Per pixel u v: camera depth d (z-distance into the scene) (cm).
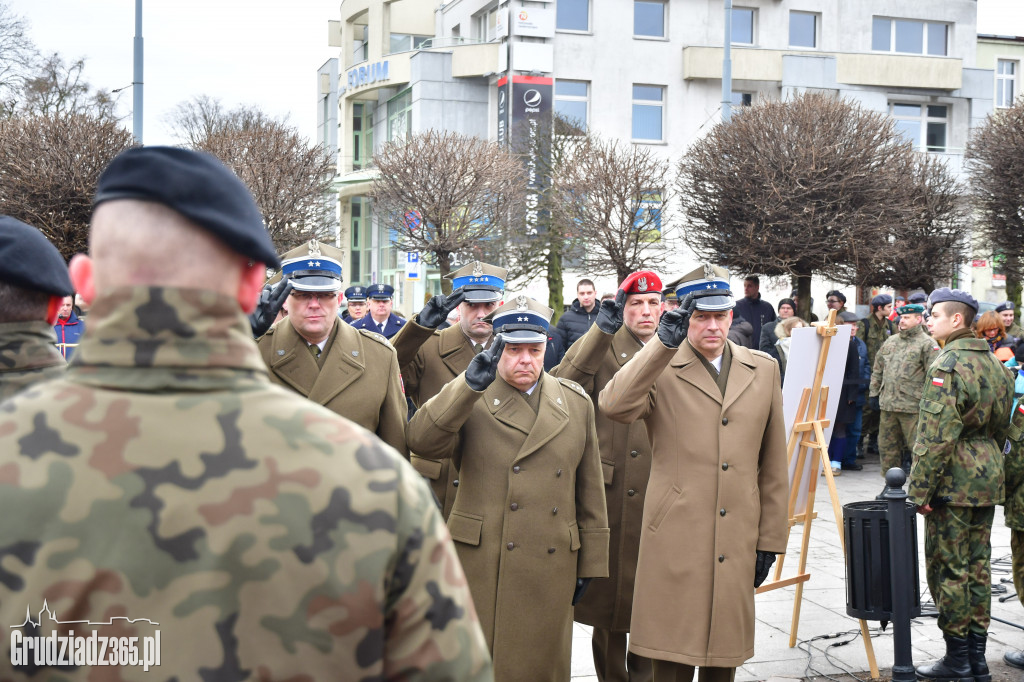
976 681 470
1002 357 756
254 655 116
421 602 124
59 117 1659
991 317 550
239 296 130
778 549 416
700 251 1803
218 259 125
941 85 3019
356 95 3503
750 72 2917
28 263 217
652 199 1933
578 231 1912
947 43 3153
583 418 409
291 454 121
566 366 482
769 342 1153
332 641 118
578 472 411
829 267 1705
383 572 120
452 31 3450
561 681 398
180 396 121
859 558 458
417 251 1969
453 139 1966
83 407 119
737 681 473
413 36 3622
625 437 480
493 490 395
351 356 400
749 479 411
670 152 2920
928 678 473
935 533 474
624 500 471
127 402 120
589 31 2891
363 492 121
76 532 115
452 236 1927
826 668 492
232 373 125
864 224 1650
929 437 458
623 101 2911
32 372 219
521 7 2812
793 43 3059
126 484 116
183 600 115
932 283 2050
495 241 1998
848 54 2964
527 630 388
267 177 1938
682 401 415
